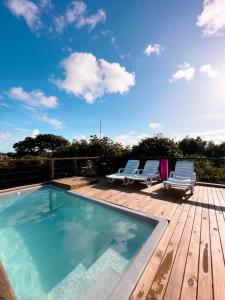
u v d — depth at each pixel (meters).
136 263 1.69
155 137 7.51
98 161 7.37
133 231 2.92
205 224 2.55
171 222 2.62
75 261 2.31
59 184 5.16
